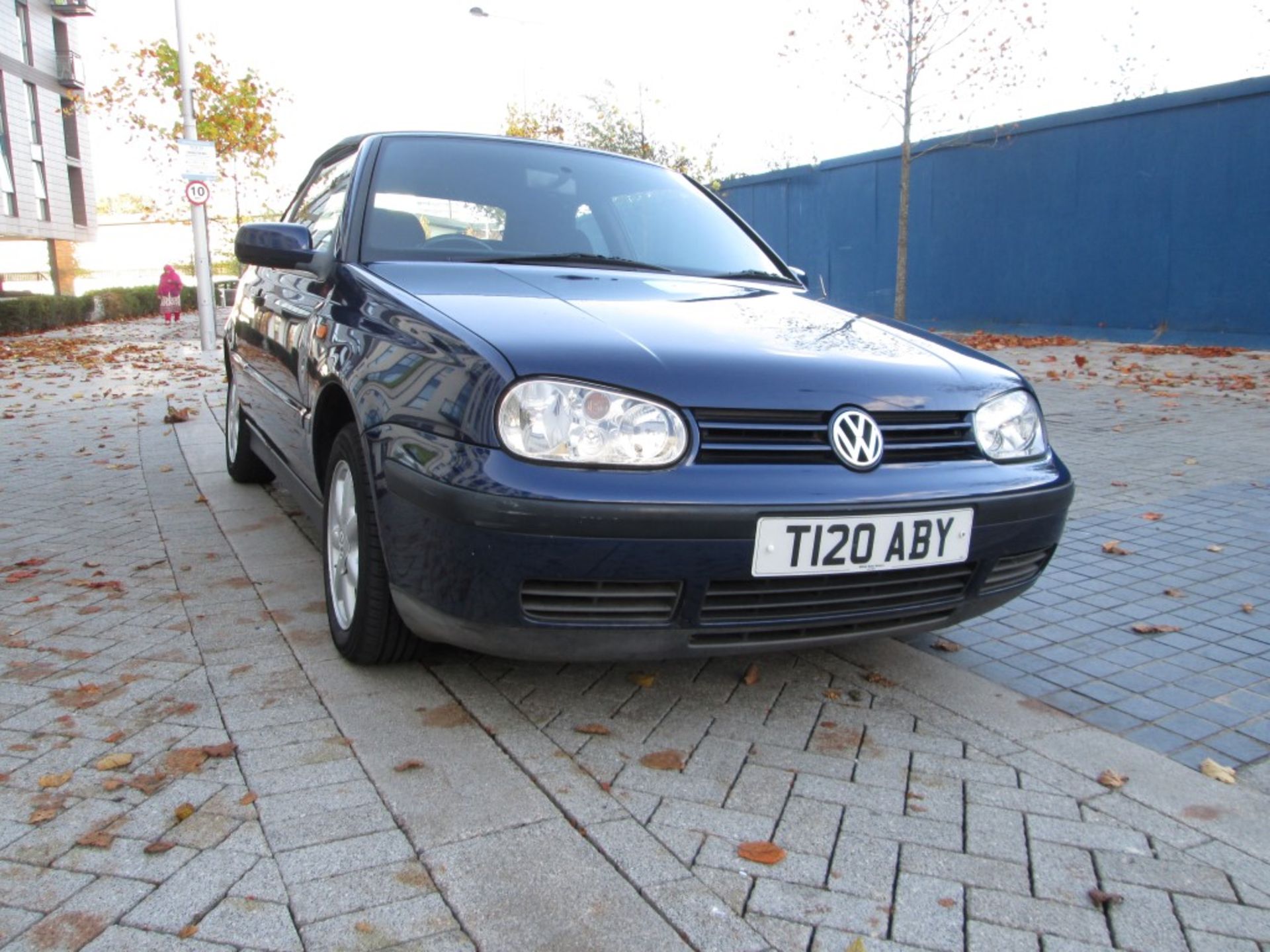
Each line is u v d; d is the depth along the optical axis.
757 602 2.41
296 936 1.81
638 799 2.30
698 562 2.29
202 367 13.35
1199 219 13.09
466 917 1.86
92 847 2.07
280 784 2.32
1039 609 3.73
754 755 2.54
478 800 2.26
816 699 2.90
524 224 3.62
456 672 2.96
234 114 20.38
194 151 15.27
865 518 2.41
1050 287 15.26
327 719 2.67
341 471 3.05
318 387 3.12
